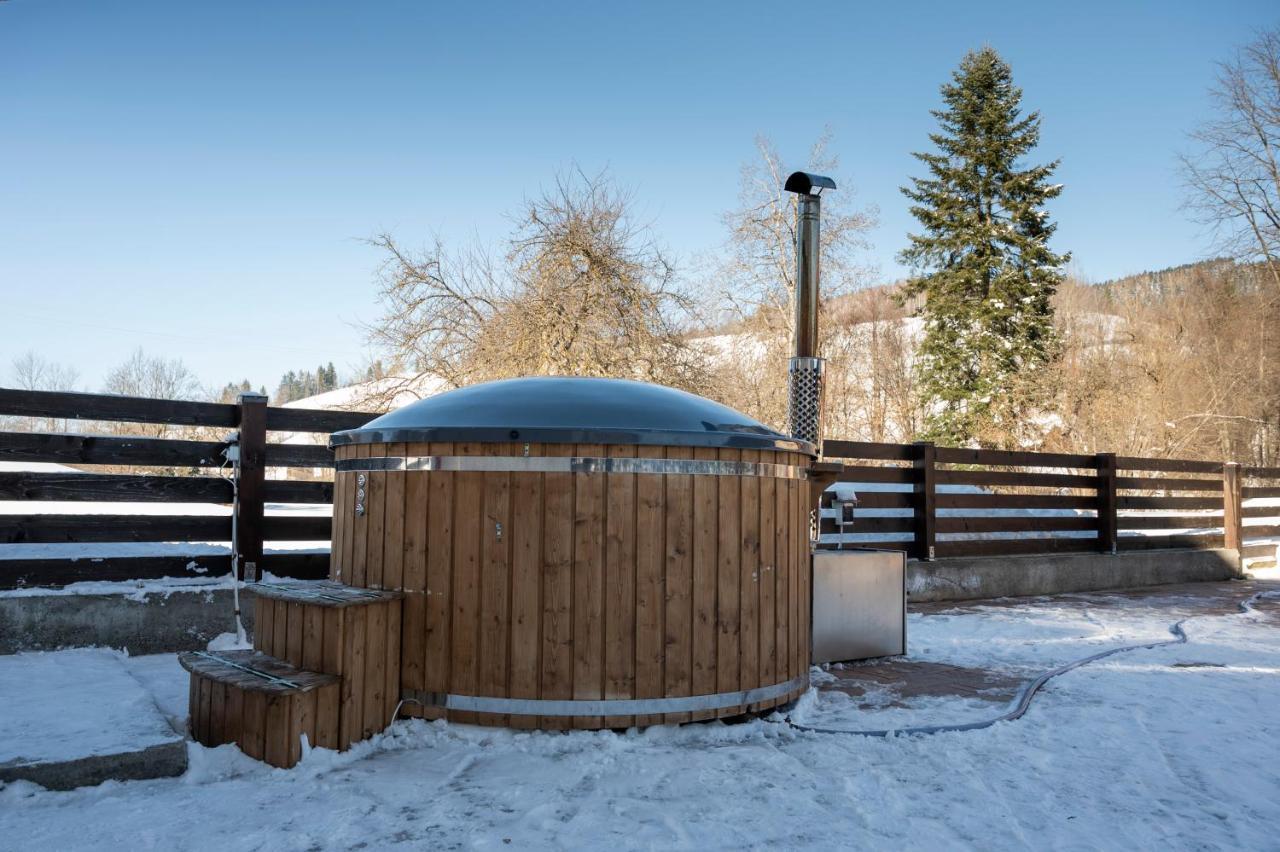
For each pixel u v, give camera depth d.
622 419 4.31
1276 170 25.31
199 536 6.09
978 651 6.58
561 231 17.67
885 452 9.45
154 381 45.28
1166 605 9.70
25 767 3.20
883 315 35.03
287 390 70.44
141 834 2.89
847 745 4.09
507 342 17.61
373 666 4.02
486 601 4.14
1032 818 3.21
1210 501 13.59
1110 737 4.27
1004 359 27.19
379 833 2.95
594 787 3.45
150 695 4.18
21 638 5.26
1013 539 10.59
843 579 6.06
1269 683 5.52
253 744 3.63
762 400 26.11
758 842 2.93
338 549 4.75
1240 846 2.99
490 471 4.16
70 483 5.73
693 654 4.25
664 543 4.21
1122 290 33.78
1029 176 28.53
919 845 2.93
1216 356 27.89
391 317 17.98
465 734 4.08
